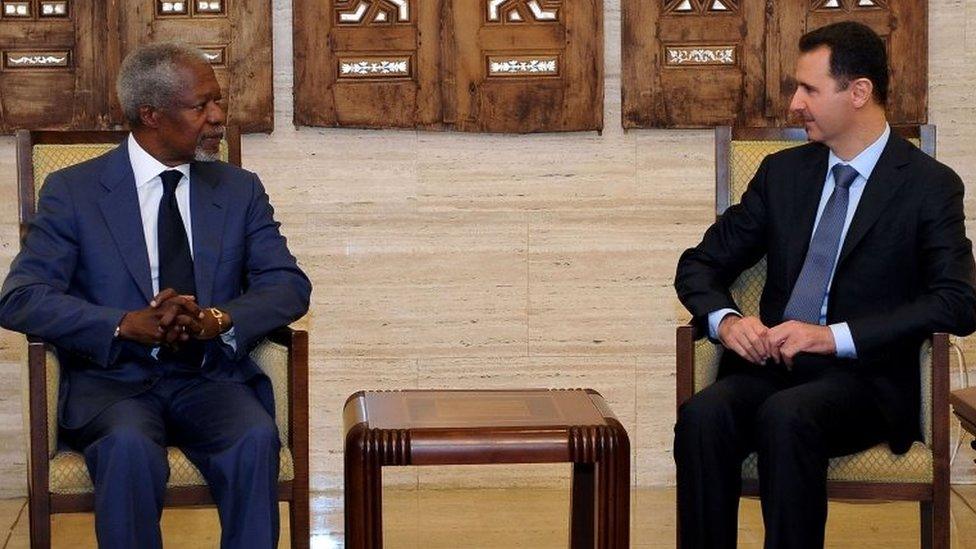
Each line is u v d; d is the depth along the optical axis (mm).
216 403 3520
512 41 4840
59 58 4746
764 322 3785
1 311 3480
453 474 5062
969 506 4809
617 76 4926
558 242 4996
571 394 3680
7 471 4934
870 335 3486
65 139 3857
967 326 3525
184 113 3621
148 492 3260
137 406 3455
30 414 3330
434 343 5016
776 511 3324
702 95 4863
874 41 3643
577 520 3631
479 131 4871
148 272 3609
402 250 4965
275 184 4898
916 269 3656
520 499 4941
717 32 4848
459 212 4965
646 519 4676
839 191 3719
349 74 4820
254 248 3760
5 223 4805
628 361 5055
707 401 3488
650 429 5086
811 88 3645
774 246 3785
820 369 3645
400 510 4793
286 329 3654
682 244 5004
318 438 5020
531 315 5020
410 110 4844
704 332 3746
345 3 4809
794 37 4844
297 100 4816
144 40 4750
